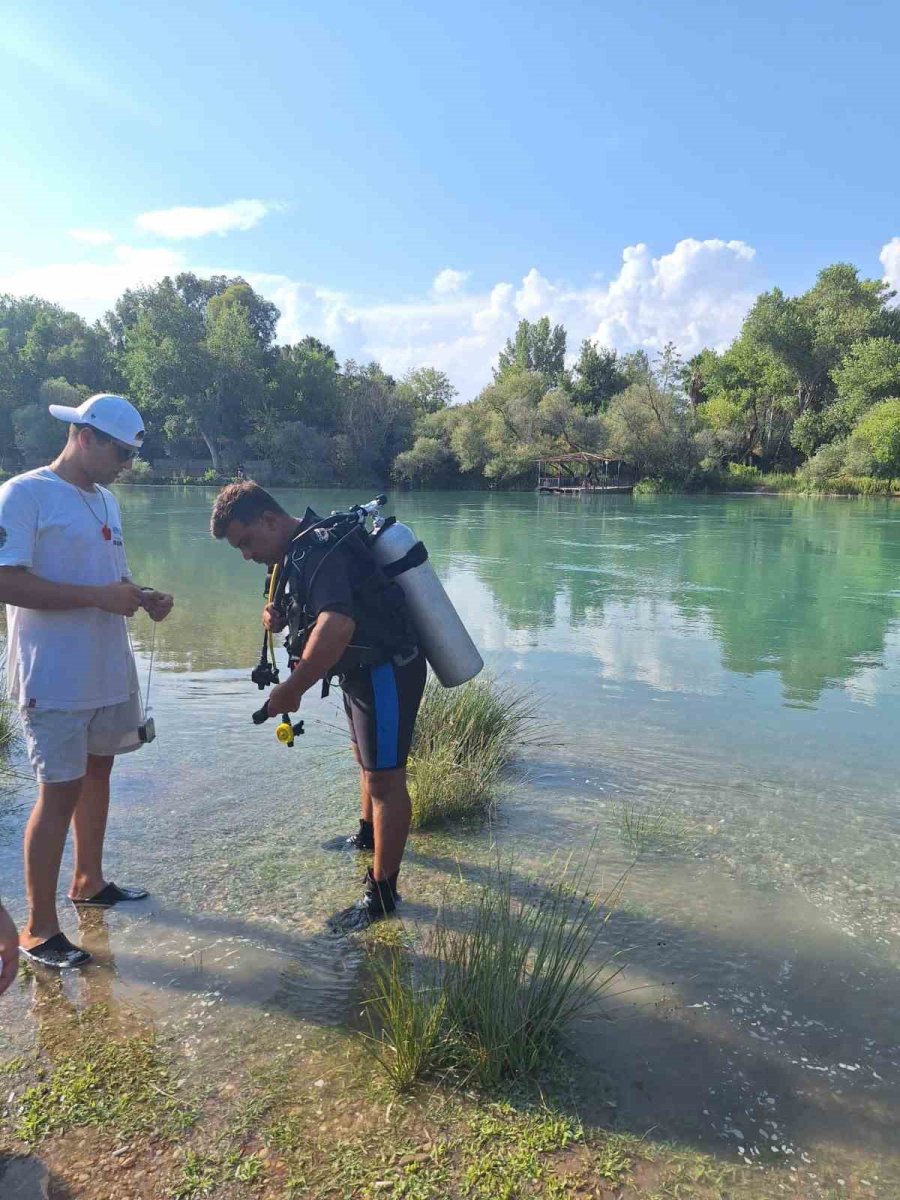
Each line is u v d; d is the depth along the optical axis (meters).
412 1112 1.91
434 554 15.52
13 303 61.72
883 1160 1.80
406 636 2.74
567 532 20.97
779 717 5.27
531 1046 2.08
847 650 7.36
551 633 8.07
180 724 4.92
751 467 50.56
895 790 4.04
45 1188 1.68
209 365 52.03
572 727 5.03
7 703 4.94
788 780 4.17
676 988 2.40
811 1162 1.79
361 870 3.11
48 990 2.36
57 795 2.54
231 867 3.12
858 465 42.62
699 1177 1.74
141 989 2.37
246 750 4.47
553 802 3.85
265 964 2.49
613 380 65.69
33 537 2.54
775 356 51.66
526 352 75.56
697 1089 2.00
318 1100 1.94
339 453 52.41
